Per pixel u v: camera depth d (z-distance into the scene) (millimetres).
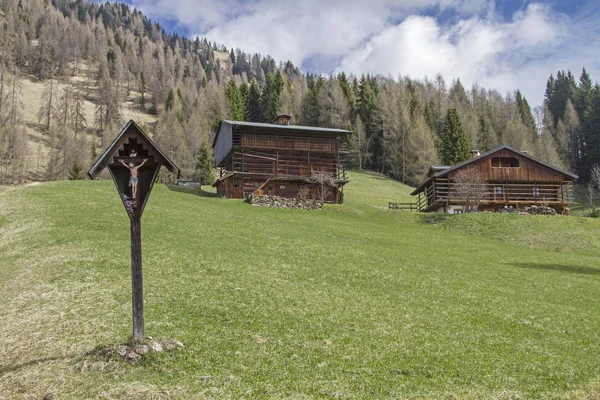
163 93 196000
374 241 35688
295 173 66125
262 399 10094
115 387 10336
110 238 26859
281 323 15031
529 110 157000
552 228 46250
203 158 92875
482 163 65000
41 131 137875
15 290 18266
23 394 10242
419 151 113812
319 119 131375
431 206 65062
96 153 123188
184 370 11305
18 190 43125
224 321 14953
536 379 11711
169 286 18500
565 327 16859
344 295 18938
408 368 12086
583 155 130375
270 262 24109
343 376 11391
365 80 149750
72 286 18328
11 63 182375
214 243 27969
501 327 16281
